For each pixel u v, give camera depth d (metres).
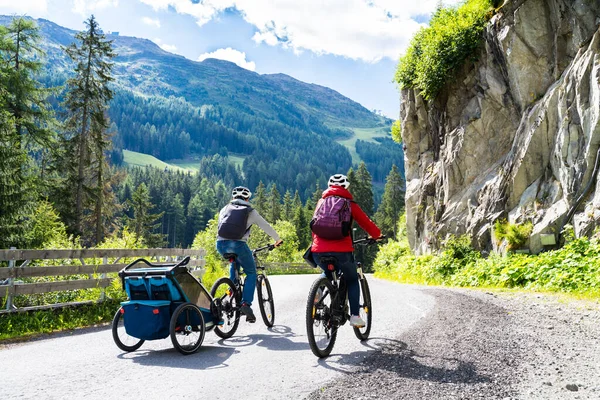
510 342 5.86
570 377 4.45
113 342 6.98
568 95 15.65
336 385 4.26
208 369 5.09
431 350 5.52
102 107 36.75
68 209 34.22
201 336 6.29
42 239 24.95
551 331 6.49
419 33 27.05
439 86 23.89
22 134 30.36
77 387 4.47
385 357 5.25
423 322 7.36
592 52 14.77
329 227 5.69
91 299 10.52
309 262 6.02
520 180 17.50
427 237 24.67
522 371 4.64
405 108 29.59
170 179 198.25
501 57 20.14
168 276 6.04
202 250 15.45
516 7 18.94
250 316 7.12
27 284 8.95
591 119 14.27
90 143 36.38
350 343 6.18
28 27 31.31
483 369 4.71
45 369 5.25
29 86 30.23
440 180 24.27
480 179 21.00
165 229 152.88
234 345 6.50
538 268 13.04
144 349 6.41
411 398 3.90
